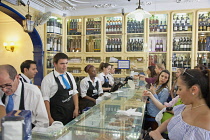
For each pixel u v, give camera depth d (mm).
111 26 4992
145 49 4684
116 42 5035
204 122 938
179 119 1078
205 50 4527
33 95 1483
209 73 981
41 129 1057
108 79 4469
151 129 2371
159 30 4730
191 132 956
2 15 5754
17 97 1436
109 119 1351
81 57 5195
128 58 4996
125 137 1057
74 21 5340
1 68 1188
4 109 1278
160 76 2453
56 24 5016
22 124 678
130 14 3100
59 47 5160
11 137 659
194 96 992
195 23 4461
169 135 1107
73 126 1189
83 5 4836
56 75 2248
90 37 5234
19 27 5691
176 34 4723
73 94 2533
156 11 4656
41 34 4789
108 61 5199
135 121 1311
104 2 4609
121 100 2002
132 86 2816
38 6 4605
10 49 5789
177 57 4785
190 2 4426
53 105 2227
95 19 5172
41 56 4840
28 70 2498
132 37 5016
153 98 2158
